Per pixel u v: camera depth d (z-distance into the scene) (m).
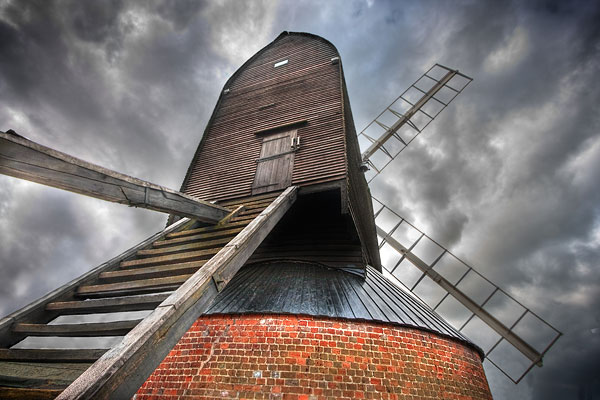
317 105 8.97
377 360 4.91
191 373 5.03
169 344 2.48
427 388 4.87
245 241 4.11
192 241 4.80
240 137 9.62
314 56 10.62
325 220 8.54
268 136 9.09
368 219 11.58
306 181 7.35
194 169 9.55
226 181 8.55
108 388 1.90
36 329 2.83
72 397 1.71
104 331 2.67
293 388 4.57
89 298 3.67
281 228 8.71
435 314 7.05
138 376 2.15
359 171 10.51
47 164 2.78
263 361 4.89
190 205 4.75
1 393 1.93
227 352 5.13
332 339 5.05
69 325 2.80
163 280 3.29
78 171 3.06
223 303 5.99
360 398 4.50
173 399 4.82
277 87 10.48
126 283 3.37
